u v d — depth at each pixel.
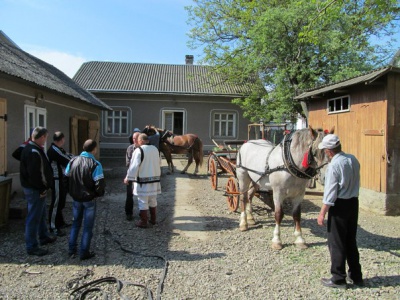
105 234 5.86
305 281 4.14
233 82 18.47
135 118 20.28
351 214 3.91
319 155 4.45
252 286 4.02
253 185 6.60
